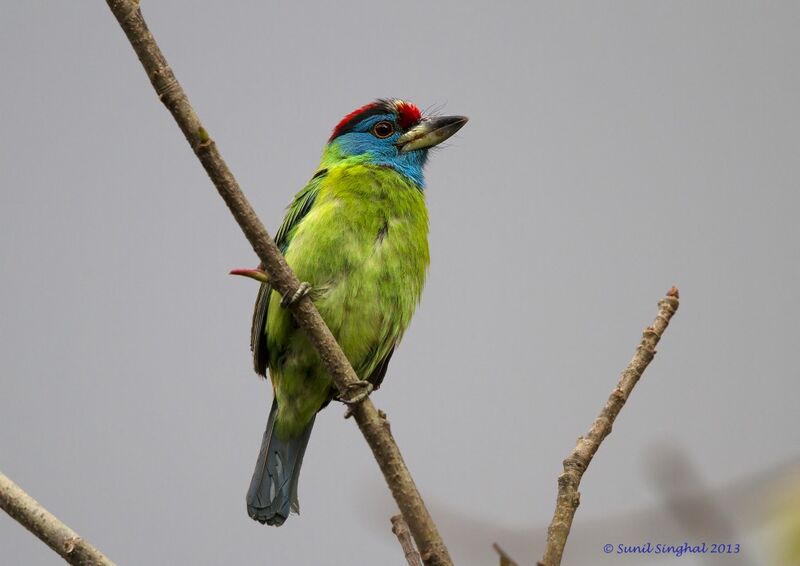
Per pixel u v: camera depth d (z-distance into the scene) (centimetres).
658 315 632
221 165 626
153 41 605
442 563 543
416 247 968
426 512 570
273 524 953
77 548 517
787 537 355
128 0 600
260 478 962
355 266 923
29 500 528
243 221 639
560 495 560
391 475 605
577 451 579
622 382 609
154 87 609
